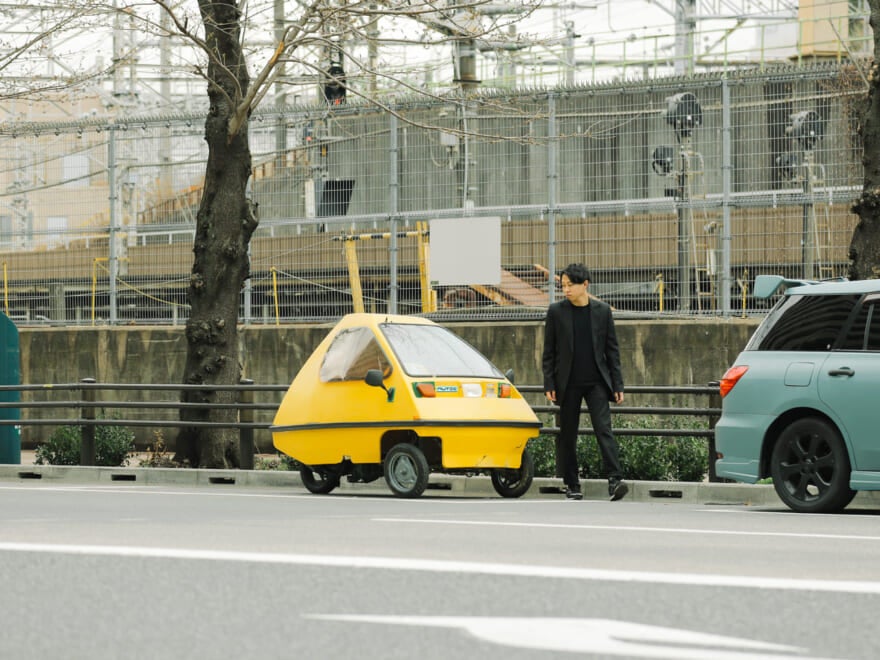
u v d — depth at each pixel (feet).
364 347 75.66
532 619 31.09
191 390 96.63
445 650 27.58
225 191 99.91
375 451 74.13
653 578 37.29
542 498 77.61
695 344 113.91
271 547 45.01
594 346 73.87
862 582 36.70
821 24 243.19
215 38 97.76
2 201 137.59
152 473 94.43
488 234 111.96
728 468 65.36
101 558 41.88
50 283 133.28
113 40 144.15
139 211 132.98
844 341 62.54
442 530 51.42
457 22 101.50
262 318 127.85
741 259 115.96
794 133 113.60
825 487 62.18
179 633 29.58
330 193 124.88
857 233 83.56
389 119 122.72
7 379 103.65
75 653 27.53
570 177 120.16
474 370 75.97
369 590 35.37
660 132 117.80
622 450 81.71
